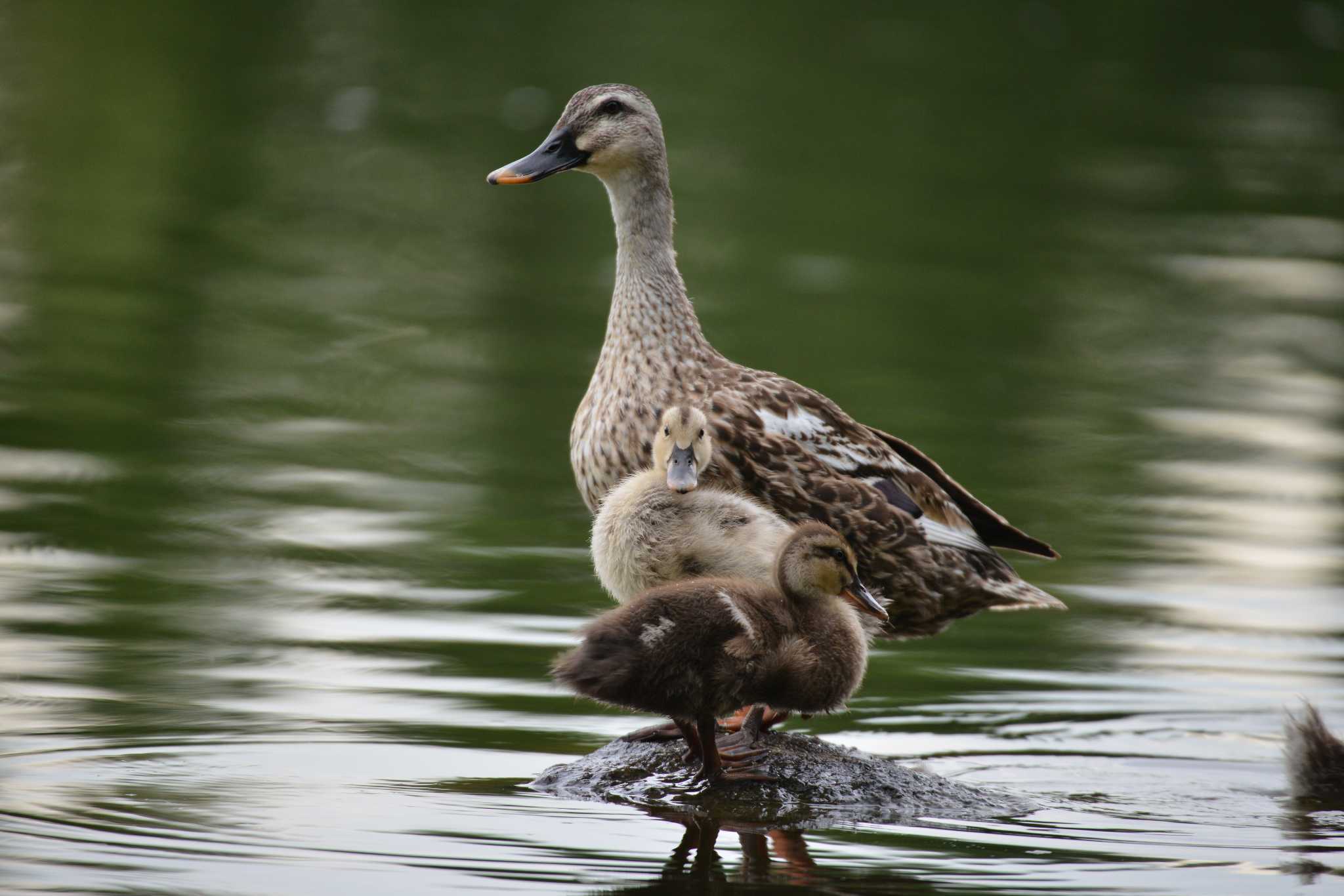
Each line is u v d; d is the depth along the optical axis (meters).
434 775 8.62
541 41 37.44
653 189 10.90
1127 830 8.18
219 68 33.97
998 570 10.46
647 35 38.34
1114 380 19.33
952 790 8.67
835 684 8.60
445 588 12.25
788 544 8.66
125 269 22.06
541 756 9.03
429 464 15.53
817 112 32.97
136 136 28.94
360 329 20.05
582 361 19.12
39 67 33.06
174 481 14.66
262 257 23.11
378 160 28.52
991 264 24.09
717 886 7.20
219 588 11.98
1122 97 35.44
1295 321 21.98
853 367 18.98
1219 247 25.52
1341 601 12.60
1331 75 38.22
